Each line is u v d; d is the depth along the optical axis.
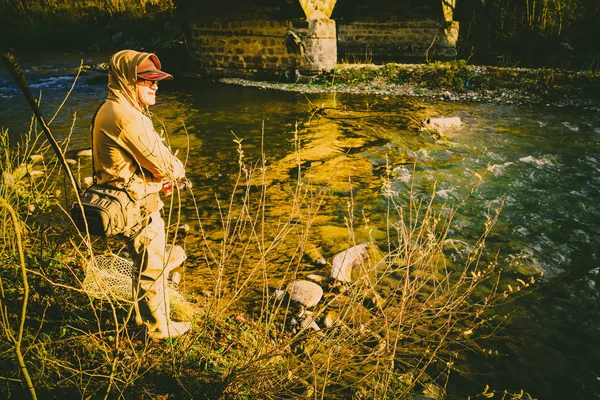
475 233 5.29
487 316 3.79
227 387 2.66
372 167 7.36
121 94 2.49
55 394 2.50
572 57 17.08
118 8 25.75
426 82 14.35
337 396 2.78
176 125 9.92
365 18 21.53
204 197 6.05
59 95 13.05
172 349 2.71
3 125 9.46
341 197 6.14
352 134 9.30
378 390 2.77
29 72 17.47
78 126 9.46
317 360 2.85
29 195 5.20
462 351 3.37
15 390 2.45
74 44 25.36
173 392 2.62
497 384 3.09
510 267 4.58
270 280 4.08
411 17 20.45
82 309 3.20
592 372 3.26
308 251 4.62
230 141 8.75
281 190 6.34
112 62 2.49
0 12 25.00
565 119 10.63
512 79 13.73
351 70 15.38
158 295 2.82
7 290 3.21
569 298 4.11
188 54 17.98
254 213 5.55
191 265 4.29
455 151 8.23
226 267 4.27
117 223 2.48
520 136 9.21
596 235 5.32
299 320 3.49
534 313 3.89
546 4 18.89
